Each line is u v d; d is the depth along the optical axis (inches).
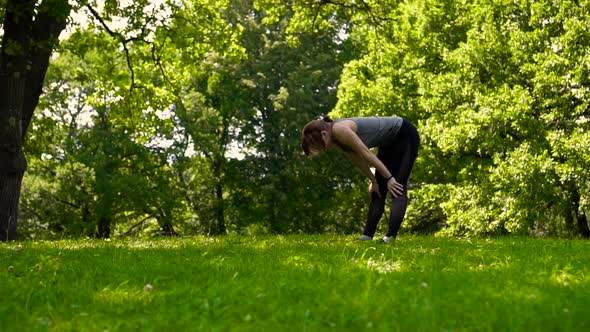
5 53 578.2
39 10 544.4
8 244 408.5
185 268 218.2
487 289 154.5
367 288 151.6
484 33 1007.0
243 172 1561.3
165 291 167.3
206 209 1573.6
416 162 1168.2
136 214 1544.0
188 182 1660.9
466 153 1099.9
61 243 417.1
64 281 191.6
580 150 843.4
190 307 144.4
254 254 276.7
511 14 1031.6
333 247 303.9
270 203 1517.0
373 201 347.9
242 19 1584.6
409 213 1368.1
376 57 1243.2
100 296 161.3
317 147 314.8
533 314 124.9
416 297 142.6
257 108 1615.4
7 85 577.3
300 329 120.0
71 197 1428.4
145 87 837.8
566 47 901.2
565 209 921.5
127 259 263.6
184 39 761.0
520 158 887.1
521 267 206.2
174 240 437.7
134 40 751.1
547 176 872.3
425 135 1062.4
